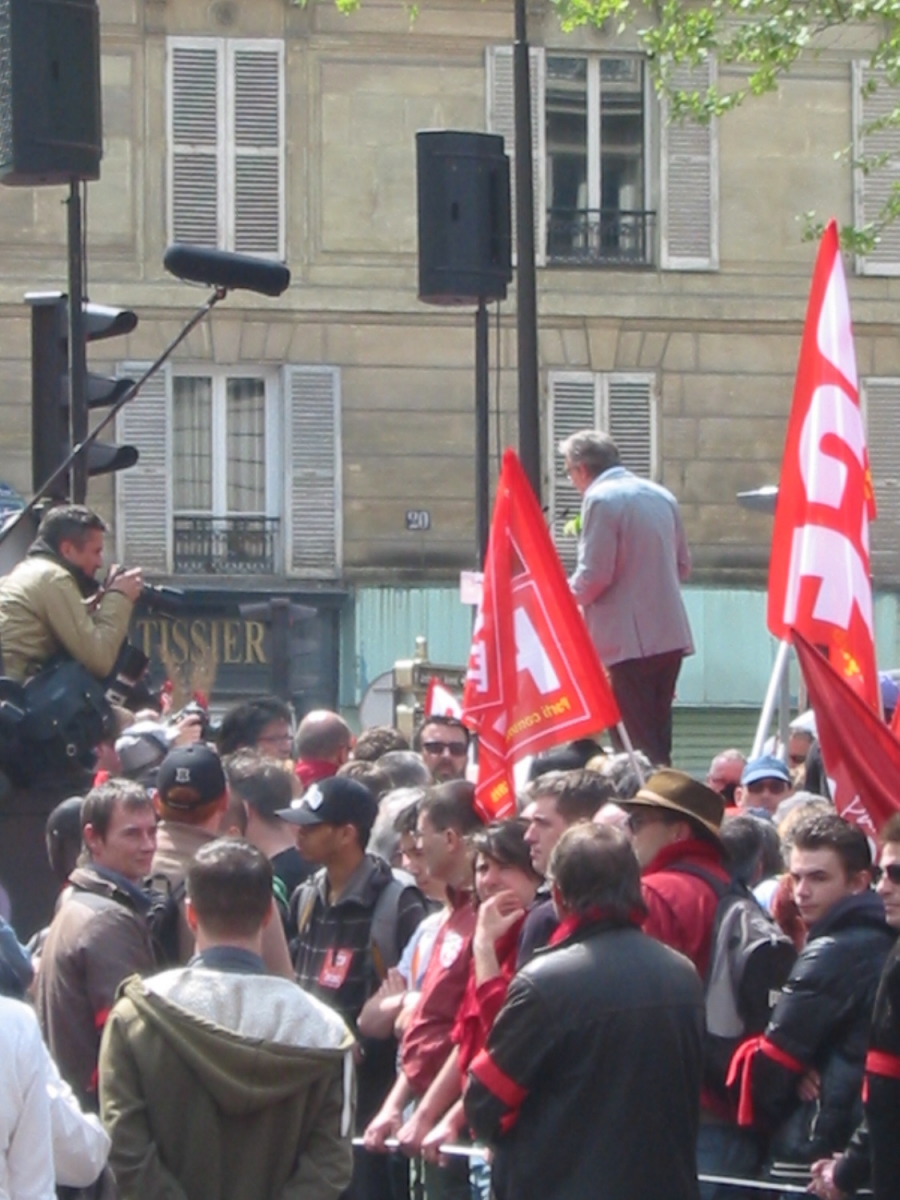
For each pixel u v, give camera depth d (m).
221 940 7.63
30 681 11.28
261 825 10.76
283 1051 7.42
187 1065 7.40
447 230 16.23
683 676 37.47
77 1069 8.53
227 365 36.81
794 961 8.62
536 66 37.34
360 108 37.00
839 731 9.34
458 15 37.06
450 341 37.28
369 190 37.06
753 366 37.94
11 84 13.18
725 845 9.01
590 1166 7.34
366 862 10.00
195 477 36.81
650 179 37.78
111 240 36.47
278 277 13.05
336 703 36.88
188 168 36.69
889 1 23.11
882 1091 7.43
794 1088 8.22
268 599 36.59
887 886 7.97
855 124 37.78
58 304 13.95
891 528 38.00
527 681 10.35
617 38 37.59
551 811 8.91
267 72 36.78
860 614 11.25
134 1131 7.42
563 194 37.62
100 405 13.77
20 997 7.19
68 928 8.65
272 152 36.81
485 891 8.73
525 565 10.38
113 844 8.92
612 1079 7.37
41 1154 6.39
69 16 13.21
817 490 11.36
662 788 8.81
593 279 37.59
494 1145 7.59
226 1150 7.43
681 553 14.06
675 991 7.49
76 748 11.34
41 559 11.61
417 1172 9.63
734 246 37.91
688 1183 7.48
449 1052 9.05
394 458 37.19
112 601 11.58
